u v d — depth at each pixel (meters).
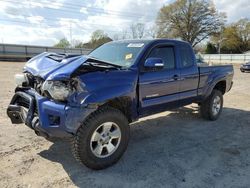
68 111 3.24
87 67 3.45
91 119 3.43
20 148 4.22
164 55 4.73
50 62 3.78
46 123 3.34
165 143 4.73
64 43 67.50
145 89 4.21
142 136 5.07
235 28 76.19
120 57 4.46
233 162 4.01
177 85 4.89
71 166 3.71
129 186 3.27
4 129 5.06
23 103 3.88
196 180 3.45
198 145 4.67
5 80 12.55
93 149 3.55
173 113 6.82
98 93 3.44
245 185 3.37
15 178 3.35
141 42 4.66
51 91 3.30
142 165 3.83
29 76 3.88
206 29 71.31
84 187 3.23
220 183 3.40
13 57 34.09
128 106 3.99
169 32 72.00
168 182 3.39
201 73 5.52
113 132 3.73
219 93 6.27
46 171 3.55
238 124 6.05
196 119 6.34
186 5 69.62
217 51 74.06
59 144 4.42
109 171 3.63
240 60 52.34
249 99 9.35
